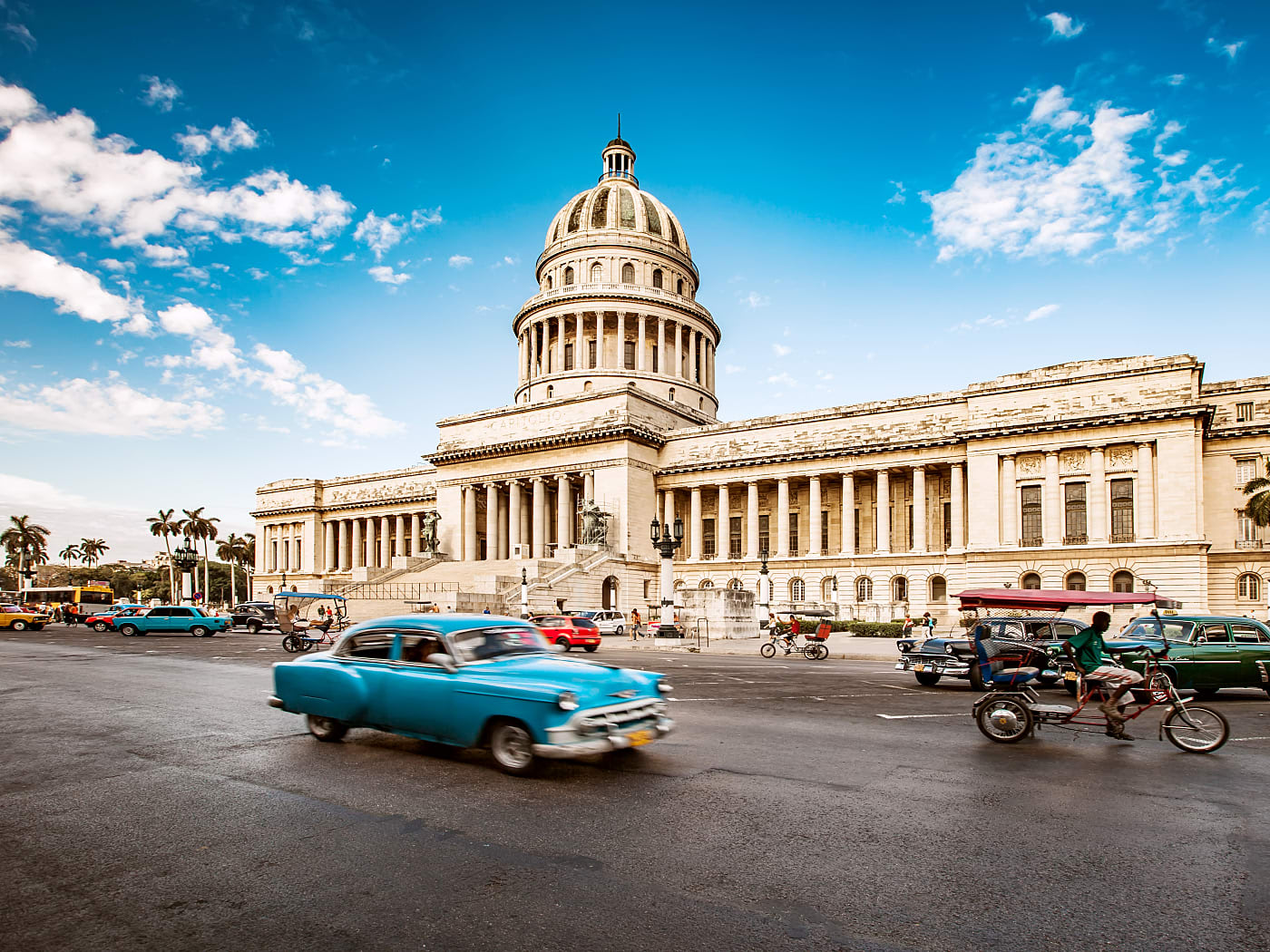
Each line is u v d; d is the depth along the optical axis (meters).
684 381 99.00
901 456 70.00
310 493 117.25
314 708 15.50
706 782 12.54
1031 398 62.97
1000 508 63.44
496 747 13.21
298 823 10.50
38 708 20.25
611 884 8.39
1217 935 7.29
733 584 74.06
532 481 85.38
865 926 7.44
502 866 8.92
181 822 10.57
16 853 9.46
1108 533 59.22
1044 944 7.11
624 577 75.69
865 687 26.12
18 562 161.12
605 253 103.56
